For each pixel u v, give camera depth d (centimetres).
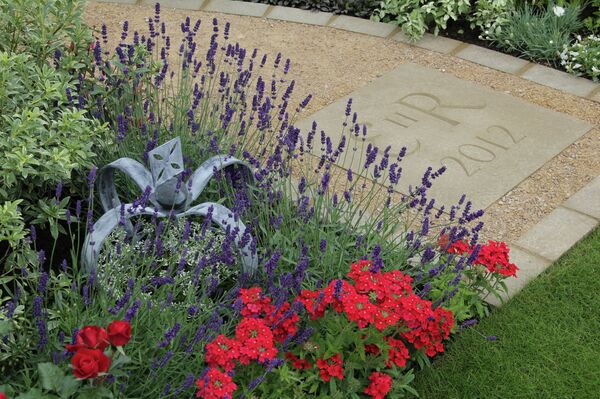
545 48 657
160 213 391
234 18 717
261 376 320
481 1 681
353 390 346
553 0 700
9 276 389
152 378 322
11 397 300
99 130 422
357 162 536
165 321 350
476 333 405
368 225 434
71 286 356
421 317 350
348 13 730
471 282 420
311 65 651
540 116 589
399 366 372
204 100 553
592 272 441
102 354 269
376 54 668
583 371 387
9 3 440
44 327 312
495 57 662
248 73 494
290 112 588
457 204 501
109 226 373
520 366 390
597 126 579
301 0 735
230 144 473
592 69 634
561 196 508
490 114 591
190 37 502
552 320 414
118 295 362
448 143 559
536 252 459
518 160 542
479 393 376
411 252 409
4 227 375
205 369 321
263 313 376
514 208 498
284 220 424
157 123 479
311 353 361
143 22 704
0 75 400
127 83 470
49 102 440
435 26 709
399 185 515
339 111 591
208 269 395
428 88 622
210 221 379
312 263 407
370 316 336
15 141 390
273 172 433
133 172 394
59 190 362
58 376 287
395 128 573
